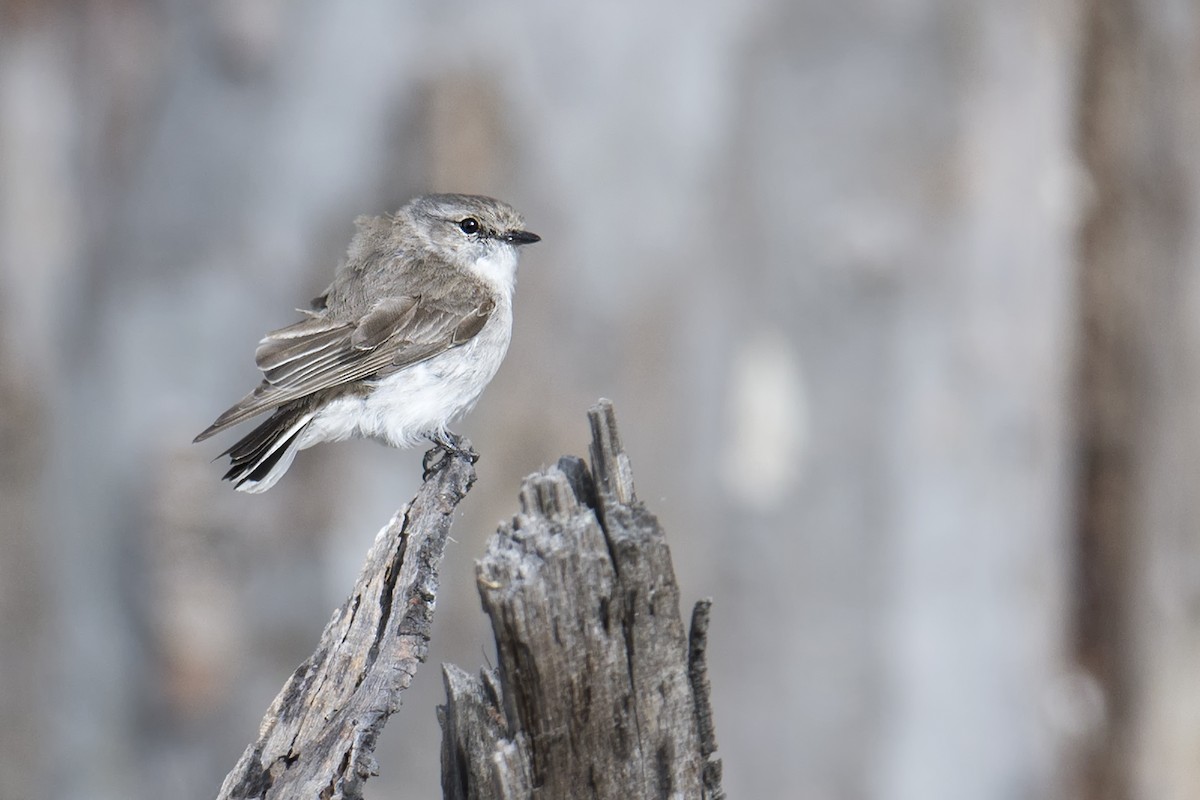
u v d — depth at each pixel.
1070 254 13.92
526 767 5.95
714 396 13.27
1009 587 13.78
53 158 17.77
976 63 13.14
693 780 6.19
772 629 13.48
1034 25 13.29
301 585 13.73
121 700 14.41
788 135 13.07
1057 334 13.80
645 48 12.86
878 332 13.28
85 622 14.57
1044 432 13.81
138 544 14.05
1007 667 13.88
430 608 6.77
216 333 13.73
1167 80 14.12
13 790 15.77
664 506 13.27
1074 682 14.84
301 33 13.26
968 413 13.52
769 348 13.27
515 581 5.82
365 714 6.16
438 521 7.32
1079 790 14.91
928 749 13.73
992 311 13.47
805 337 13.29
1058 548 14.19
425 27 12.95
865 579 13.45
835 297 13.23
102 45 15.70
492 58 12.86
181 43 13.78
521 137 12.95
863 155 13.12
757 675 13.55
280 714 6.44
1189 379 14.42
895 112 13.09
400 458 13.45
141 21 14.82
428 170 13.09
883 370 13.33
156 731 14.33
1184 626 14.70
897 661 13.56
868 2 12.91
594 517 6.01
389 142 13.15
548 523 5.99
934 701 13.70
